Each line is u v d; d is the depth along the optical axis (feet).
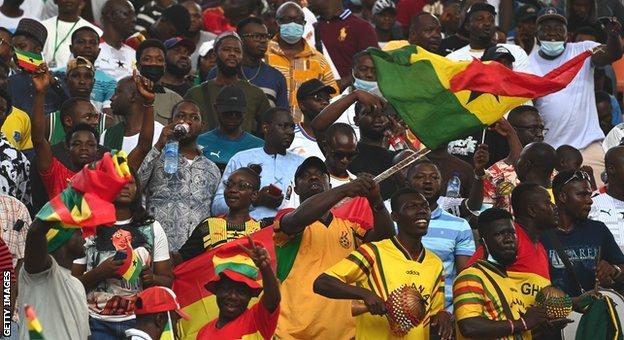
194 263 115.34
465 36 167.63
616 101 163.22
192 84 153.07
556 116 152.35
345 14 166.09
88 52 148.05
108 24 157.58
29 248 93.56
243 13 174.09
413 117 107.96
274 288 97.09
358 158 129.80
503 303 108.58
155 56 141.59
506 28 183.73
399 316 105.60
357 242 110.32
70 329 97.60
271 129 128.16
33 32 148.05
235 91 133.28
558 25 154.20
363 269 106.32
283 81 148.56
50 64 157.58
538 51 155.94
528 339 109.91
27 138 133.59
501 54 152.15
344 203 111.86
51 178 119.85
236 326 98.73
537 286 110.32
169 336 96.73
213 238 116.78
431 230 119.44
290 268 109.09
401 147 136.15
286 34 152.15
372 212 108.17
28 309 68.28
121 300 106.32
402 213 107.14
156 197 123.75
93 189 89.25
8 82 138.72
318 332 108.68
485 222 109.50
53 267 96.89
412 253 107.55
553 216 113.09
